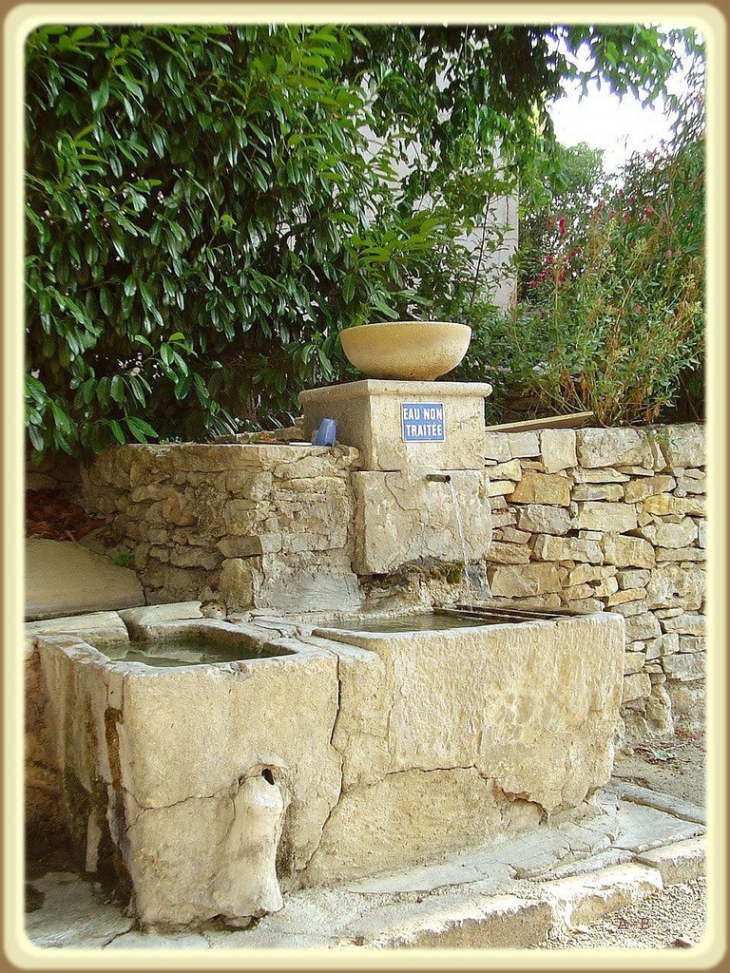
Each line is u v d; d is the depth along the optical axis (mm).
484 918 2367
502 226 6133
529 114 6031
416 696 2666
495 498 4012
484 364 5570
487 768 2828
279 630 2873
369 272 4938
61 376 4070
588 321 5000
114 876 2494
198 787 2279
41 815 2826
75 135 3826
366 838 2586
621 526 4375
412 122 5465
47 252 3844
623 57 5254
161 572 3711
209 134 4215
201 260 4273
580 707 3041
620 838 2969
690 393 5102
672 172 5465
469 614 3316
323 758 2496
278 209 4578
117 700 2293
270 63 4199
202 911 2266
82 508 4516
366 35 5090
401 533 3428
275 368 4684
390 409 3441
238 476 3234
